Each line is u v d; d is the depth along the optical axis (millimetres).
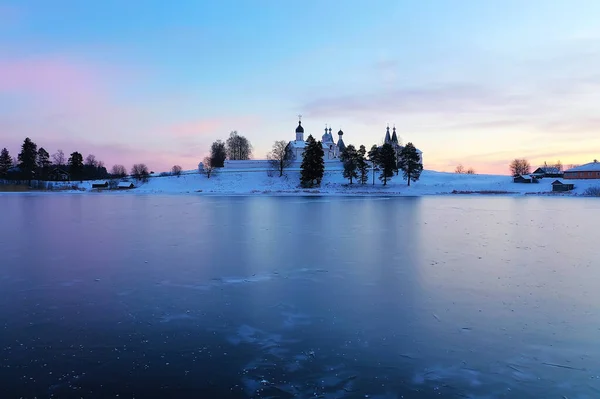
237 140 162875
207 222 36094
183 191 100375
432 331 11555
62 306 13578
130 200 67750
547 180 105562
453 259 20391
